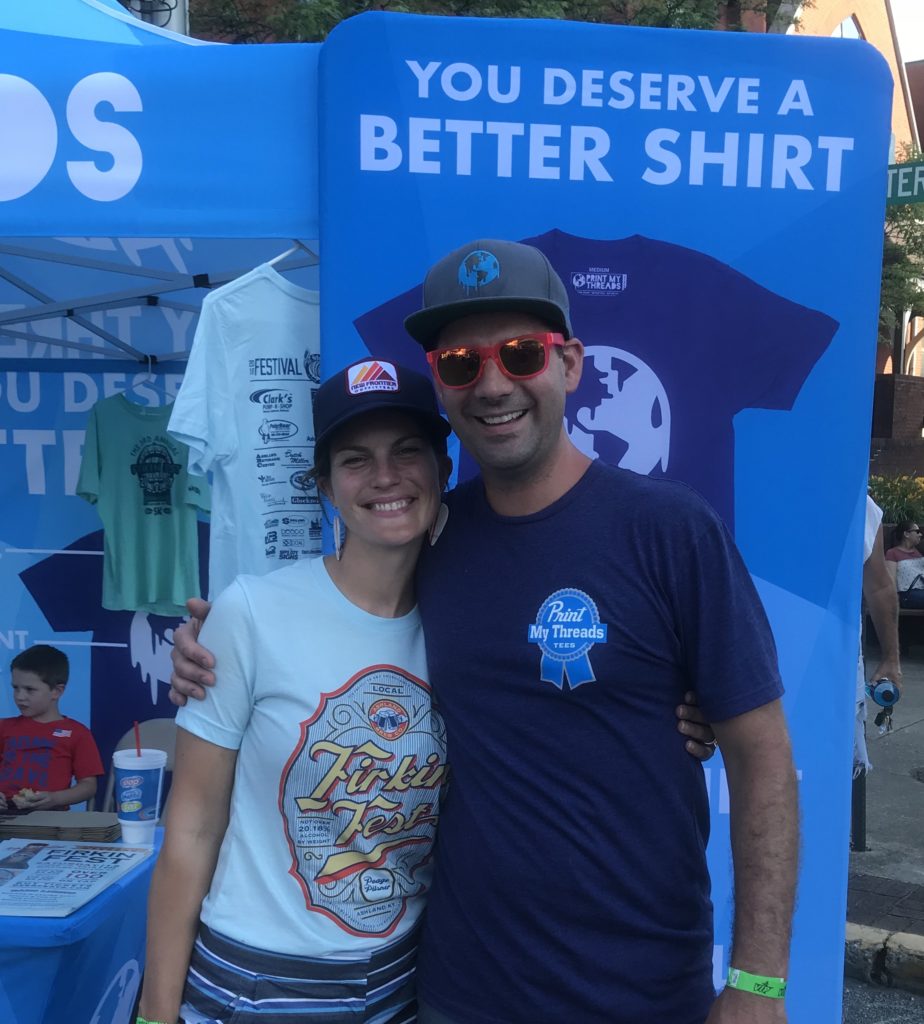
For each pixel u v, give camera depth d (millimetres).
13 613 4012
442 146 2229
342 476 1516
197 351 2324
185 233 2219
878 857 4348
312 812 1476
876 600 3799
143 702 4027
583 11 6754
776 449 2342
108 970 2225
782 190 2289
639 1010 1395
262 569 2416
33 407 3924
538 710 1422
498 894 1425
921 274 11359
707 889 1504
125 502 3900
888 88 2277
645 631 1403
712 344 2320
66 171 2203
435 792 1528
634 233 2281
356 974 1481
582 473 1508
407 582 1586
